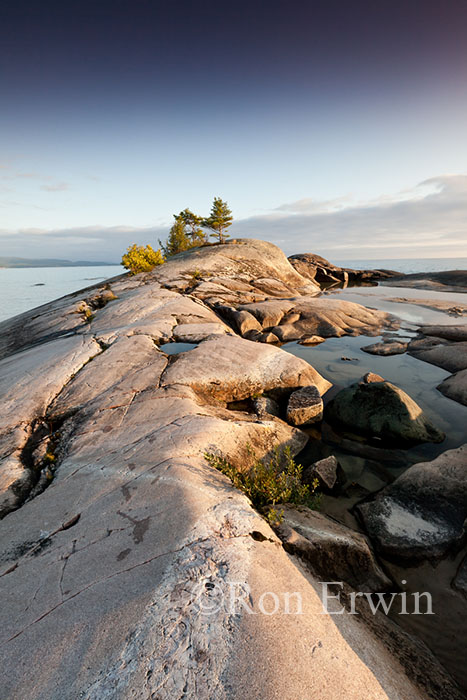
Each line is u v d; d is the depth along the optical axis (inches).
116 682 91.0
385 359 532.4
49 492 209.3
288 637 102.9
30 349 541.0
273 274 1202.0
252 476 225.5
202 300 811.4
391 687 102.5
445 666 132.0
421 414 327.9
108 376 381.4
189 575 121.3
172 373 380.8
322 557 160.7
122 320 600.4
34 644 106.0
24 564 148.0
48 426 308.8
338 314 757.9
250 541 142.0
